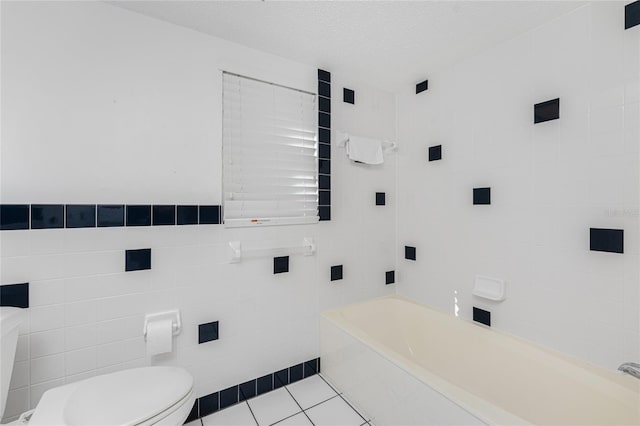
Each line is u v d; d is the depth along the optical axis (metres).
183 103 1.50
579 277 1.37
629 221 1.22
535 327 1.53
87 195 1.29
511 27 1.51
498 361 1.56
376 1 1.32
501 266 1.67
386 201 2.30
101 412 0.99
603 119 1.28
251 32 1.55
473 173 1.81
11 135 1.16
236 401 1.66
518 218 1.59
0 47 1.14
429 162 2.09
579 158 1.36
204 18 1.43
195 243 1.53
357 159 2.05
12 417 1.15
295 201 1.87
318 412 1.59
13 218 1.15
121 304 1.36
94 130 1.30
